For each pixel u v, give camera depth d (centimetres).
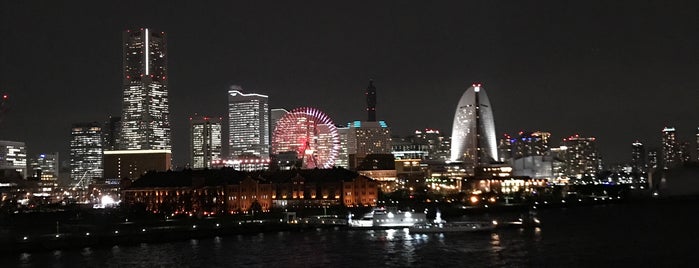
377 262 17112
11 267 16788
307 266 16638
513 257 17800
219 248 19950
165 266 16812
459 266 16475
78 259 17975
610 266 16450
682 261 17125
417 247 19812
